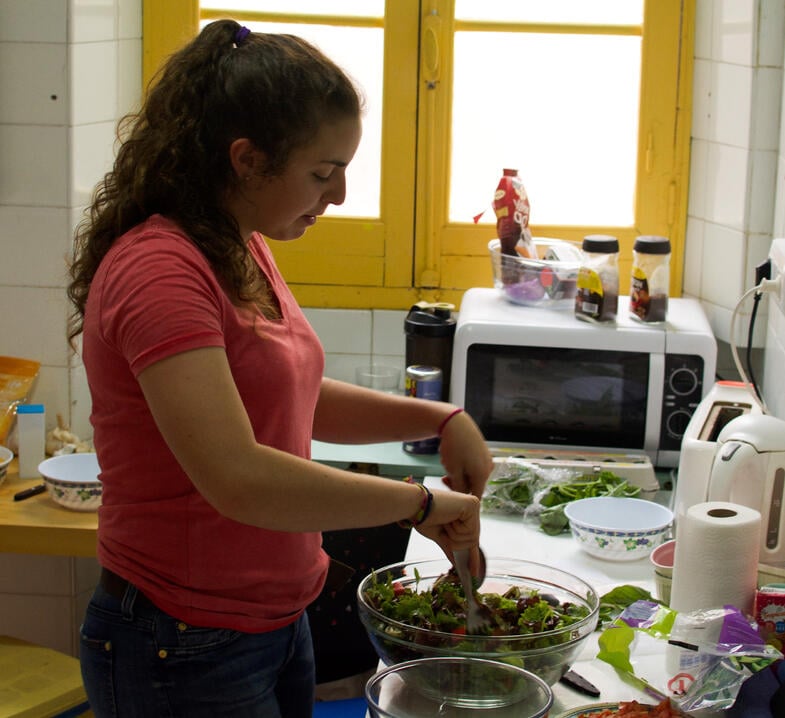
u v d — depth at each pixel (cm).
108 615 135
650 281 235
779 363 227
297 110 123
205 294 122
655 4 267
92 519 228
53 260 248
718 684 130
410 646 135
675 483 230
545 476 216
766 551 165
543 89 275
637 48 272
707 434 193
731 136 256
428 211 278
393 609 143
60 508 232
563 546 198
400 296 284
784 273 181
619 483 214
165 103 129
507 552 194
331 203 135
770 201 249
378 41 273
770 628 143
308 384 139
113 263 125
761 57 243
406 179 278
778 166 246
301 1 273
